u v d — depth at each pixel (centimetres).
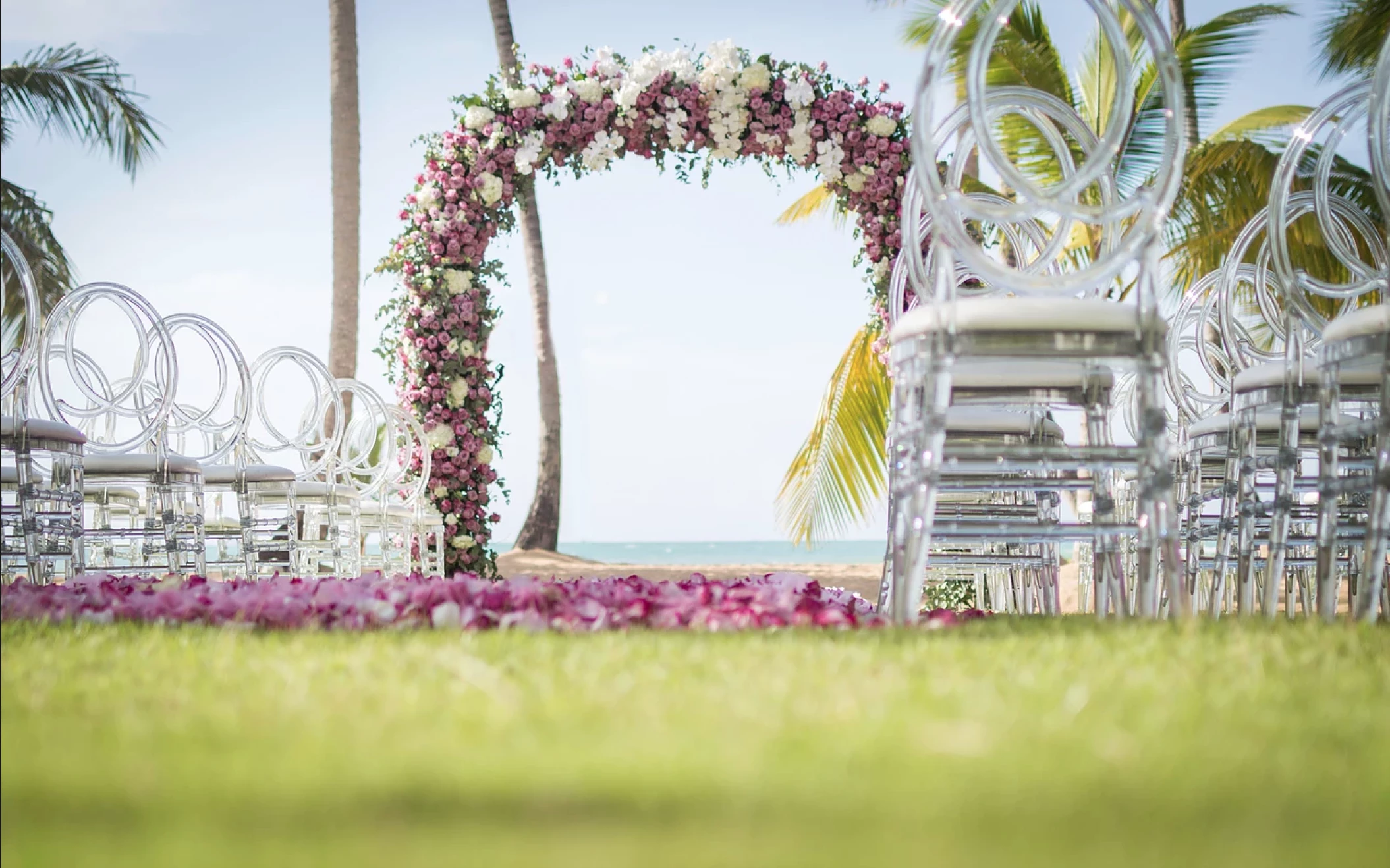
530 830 83
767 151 589
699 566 1409
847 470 751
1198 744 108
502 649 186
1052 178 858
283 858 77
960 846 79
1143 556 260
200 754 105
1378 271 317
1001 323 253
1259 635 201
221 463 576
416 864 76
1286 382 314
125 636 219
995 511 397
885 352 578
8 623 241
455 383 575
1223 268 392
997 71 806
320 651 188
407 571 639
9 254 387
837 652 176
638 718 120
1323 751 110
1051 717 120
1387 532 255
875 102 588
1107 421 310
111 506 601
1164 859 77
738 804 87
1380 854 79
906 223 332
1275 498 313
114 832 84
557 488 1541
